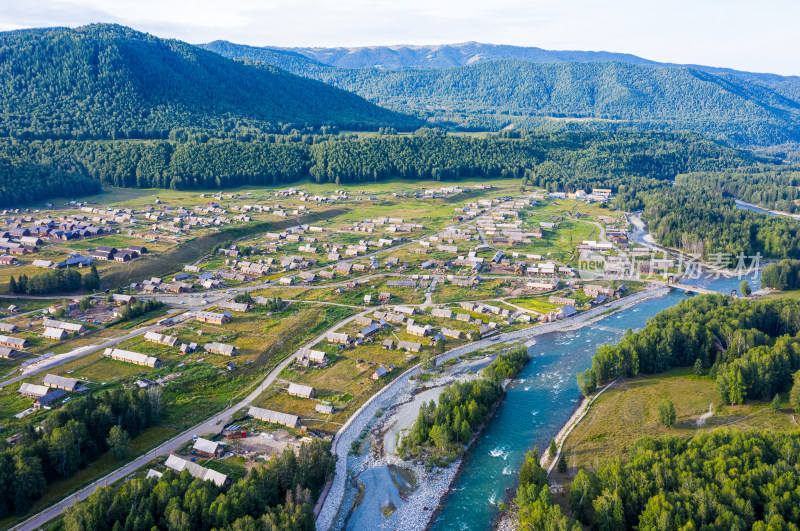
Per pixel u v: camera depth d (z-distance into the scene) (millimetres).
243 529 120375
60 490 142125
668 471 133500
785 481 126188
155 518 126500
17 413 174375
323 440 158500
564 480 152750
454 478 158625
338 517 143625
